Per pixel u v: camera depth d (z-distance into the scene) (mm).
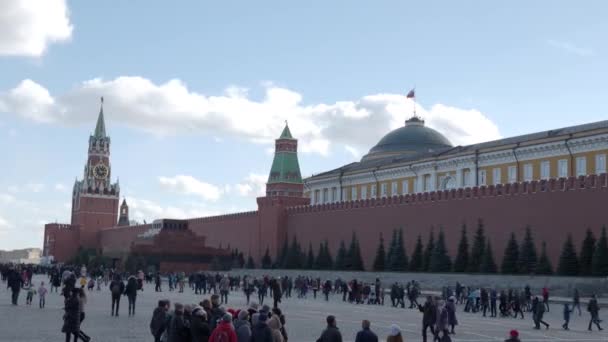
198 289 61875
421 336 29141
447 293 48000
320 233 86125
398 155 103125
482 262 59750
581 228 53875
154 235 107062
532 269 55906
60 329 28156
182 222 109938
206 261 104250
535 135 75000
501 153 73750
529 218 58531
